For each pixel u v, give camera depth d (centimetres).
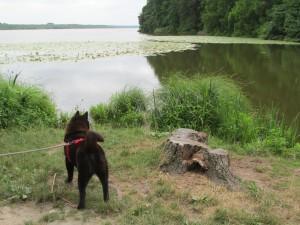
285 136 345
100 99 508
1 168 222
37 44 1527
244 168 243
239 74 704
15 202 181
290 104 476
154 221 159
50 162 232
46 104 408
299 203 185
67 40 1952
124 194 190
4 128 338
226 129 350
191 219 165
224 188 196
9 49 1228
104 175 173
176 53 1097
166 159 220
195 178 207
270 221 164
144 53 1090
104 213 169
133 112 411
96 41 1798
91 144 167
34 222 161
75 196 185
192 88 402
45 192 186
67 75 683
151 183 204
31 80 611
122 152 256
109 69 761
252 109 426
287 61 886
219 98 384
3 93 360
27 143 286
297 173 234
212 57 985
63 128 367
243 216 166
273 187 208
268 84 605
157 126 371
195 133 254
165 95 412
